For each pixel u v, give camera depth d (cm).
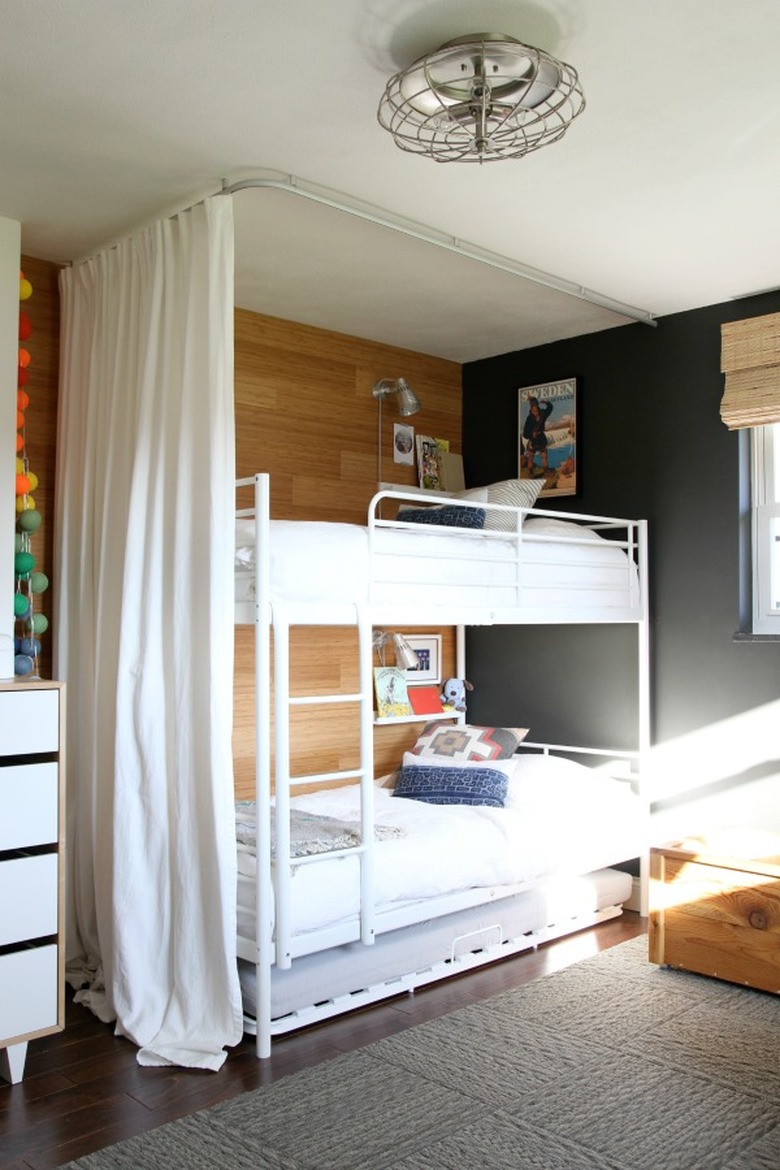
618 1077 259
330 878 295
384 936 319
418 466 471
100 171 281
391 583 321
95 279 335
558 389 458
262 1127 233
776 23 211
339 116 251
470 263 356
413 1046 277
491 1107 243
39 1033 262
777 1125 235
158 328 304
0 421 306
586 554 394
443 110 234
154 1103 246
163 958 287
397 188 293
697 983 328
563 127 229
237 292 387
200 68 229
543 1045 278
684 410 417
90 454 329
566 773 406
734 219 318
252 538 297
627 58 224
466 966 336
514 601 361
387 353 462
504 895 351
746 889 323
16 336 311
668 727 418
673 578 419
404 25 212
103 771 309
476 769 395
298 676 419
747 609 403
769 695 389
